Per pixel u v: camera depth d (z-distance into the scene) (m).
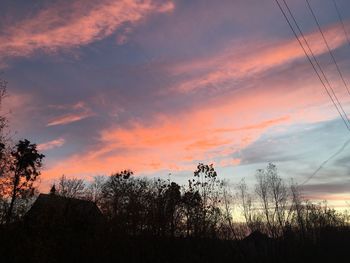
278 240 68.50
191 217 53.88
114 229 45.59
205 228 54.03
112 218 47.25
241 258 58.47
